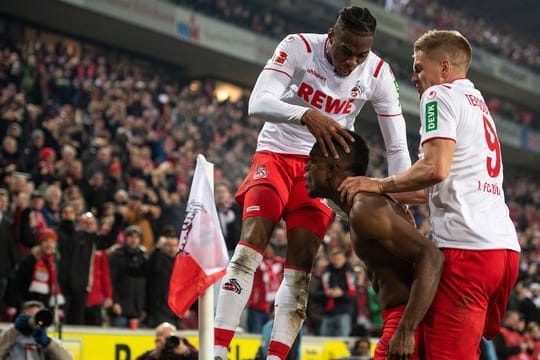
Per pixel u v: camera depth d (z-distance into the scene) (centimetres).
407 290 466
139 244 1229
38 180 1370
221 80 3294
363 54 544
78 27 2772
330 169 470
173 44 2931
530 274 1983
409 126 3591
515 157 4156
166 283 1209
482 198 463
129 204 1334
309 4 3338
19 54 2091
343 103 573
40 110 1723
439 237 464
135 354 1129
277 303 568
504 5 4756
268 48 3164
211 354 522
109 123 1861
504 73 4022
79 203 1269
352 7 540
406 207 514
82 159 1520
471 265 454
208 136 2319
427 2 3975
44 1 2538
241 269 546
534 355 1571
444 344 455
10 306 1087
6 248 1103
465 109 462
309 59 561
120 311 1173
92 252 1149
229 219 1348
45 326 855
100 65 2264
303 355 1282
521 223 3042
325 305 1355
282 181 571
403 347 430
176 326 1231
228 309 540
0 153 1398
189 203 553
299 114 501
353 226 447
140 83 2284
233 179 2138
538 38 4834
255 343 1226
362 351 1256
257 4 3344
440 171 441
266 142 586
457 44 478
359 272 1477
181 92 2523
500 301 478
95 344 1095
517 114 4097
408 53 3788
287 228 579
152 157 1841
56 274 1059
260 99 538
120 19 2680
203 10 2969
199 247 541
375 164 2975
